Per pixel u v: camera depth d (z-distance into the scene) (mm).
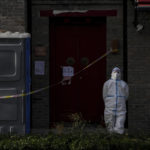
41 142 16469
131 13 25594
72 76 27156
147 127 25734
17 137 17578
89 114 27156
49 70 26766
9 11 24984
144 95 25750
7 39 20406
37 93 26328
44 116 26359
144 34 25641
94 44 27031
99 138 17062
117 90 22875
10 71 20422
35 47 26297
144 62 25750
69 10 26094
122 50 26234
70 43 27094
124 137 17250
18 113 20469
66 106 27125
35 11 26172
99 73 27109
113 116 22812
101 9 26109
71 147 16203
